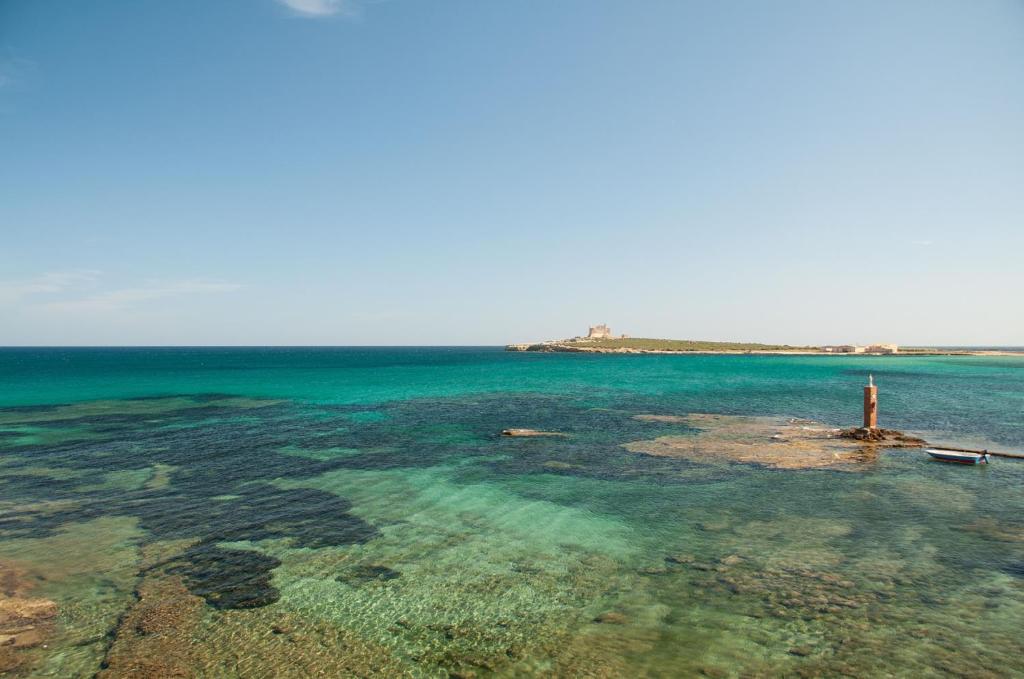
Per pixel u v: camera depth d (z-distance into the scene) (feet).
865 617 38.68
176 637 37.29
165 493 72.28
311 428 124.47
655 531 56.85
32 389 226.38
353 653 35.45
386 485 75.61
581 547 52.90
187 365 472.85
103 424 131.75
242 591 44.11
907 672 32.48
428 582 45.62
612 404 167.43
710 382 258.16
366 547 53.42
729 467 83.05
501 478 78.74
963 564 47.24
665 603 41.34
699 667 33.30
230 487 75.10
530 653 35.22
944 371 349.61
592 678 32.42
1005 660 33.45
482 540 55.11
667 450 95.45
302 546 53.72
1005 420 128.77
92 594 43.50
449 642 36.68
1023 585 43.11
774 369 381.60
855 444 97.76
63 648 35.88
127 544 54.24
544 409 156.04
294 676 33.01
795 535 54.80
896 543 52.26
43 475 82.12
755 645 35.55
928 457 87.76
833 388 220.84
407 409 158.81
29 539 55.57
